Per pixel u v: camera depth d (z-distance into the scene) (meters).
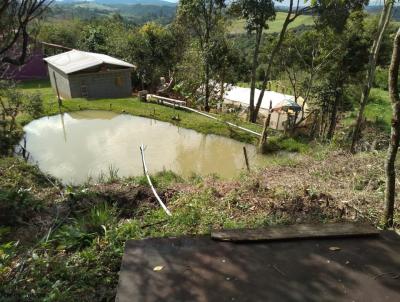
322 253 3.29
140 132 17.22
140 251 3.32
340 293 2.77
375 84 35.38
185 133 17.23
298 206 6.04
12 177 8.57
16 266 4.25
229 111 25.39
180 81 27.80
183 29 28.94
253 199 6.42
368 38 19.38
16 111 14.52
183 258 3.21
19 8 4.91
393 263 3.14
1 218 5.81
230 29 25.19
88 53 27.16
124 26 36.56
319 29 19.30
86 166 12.96
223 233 3.60
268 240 3.47
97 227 5.44
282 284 2.87
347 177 7.47
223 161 13.97
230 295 2.75
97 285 4.01
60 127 17.73
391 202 4.94
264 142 14.95
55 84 25.66
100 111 20.61
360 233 3.56
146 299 2.72
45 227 5.77
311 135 17.61
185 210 6.09
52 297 3.63
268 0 18.94
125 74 25.20
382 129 20.62
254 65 21.11
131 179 8.45
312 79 21.67
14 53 6.23
